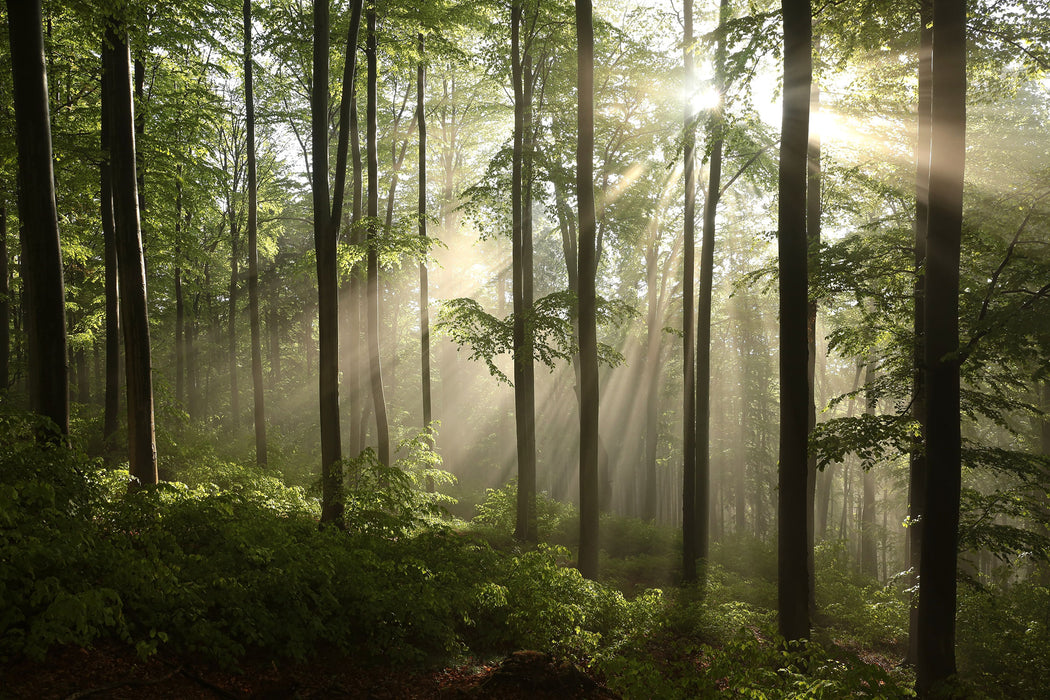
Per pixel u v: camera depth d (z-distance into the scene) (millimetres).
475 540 9508
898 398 10297
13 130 11656
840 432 8664
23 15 7523
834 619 13422
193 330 28578
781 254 7840
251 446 19938
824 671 5762
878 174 12961
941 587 7824
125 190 9539
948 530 7832
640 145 20016
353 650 6332
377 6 14070
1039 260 9344
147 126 15562
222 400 29984
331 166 24297
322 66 10445
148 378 9625
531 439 14945
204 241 25953
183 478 13266
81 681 4695
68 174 13359
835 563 16703
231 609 5816
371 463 9742
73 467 6555
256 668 5629
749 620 10430
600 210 20125
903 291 11078
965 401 9328
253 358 17766
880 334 11062
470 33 18656
